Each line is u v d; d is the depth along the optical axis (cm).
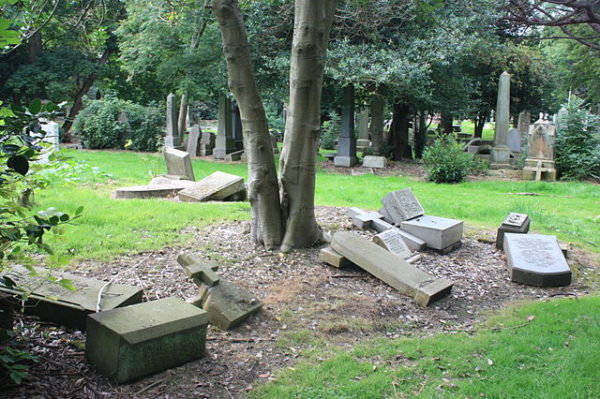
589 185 1599
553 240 720
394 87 1786
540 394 368
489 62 2388
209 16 1925
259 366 402
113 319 369
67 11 1092
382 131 2203
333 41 1864
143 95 3312
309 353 428
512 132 2727
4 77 2770
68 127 2881
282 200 690
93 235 705
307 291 562
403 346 449
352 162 2062
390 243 697
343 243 636
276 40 1889
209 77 2089
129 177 1409
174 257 644
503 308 569
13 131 294
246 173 1748
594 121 1766
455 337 475
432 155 1664
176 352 383
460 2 1825
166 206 918
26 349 377
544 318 520
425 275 593
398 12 1563
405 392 371
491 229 914
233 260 642
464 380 391
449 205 1181
